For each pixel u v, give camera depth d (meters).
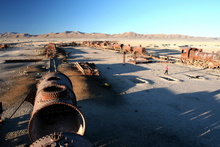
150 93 15.57
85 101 13.26
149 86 17.59
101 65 29.75
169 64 31.83
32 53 45.62
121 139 8.70
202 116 11.41
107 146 8.11
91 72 21.28
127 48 50.69
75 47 73.56
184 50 33.19
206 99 14.32
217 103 13.52
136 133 9.29
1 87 15.99
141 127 9.91
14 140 8.31
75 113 8.38
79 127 7.06
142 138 8.86
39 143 4.10
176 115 11.50
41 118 7.93
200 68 27.94
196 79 20.62
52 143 3.96
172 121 10.70
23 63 30.23
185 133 9.43
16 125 9.64
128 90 16.28
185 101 13.87
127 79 20.34
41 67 26.88
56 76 9.78
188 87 17.48
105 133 9.18
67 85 8.57
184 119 10.98
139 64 31.20
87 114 11.22
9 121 10.02
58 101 6.35
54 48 47.75
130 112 11.80
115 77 21.28
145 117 11.12
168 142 8.59
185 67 28.80
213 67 27.17
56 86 7.46
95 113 11.42
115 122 10.38
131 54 47.28
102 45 68.19
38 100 6.96
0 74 21.52
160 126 10.08
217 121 10.78
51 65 28.20
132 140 8.66
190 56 31.88
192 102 13.69
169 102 13.64
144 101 13.74
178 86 17.78
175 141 8.69
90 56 42.19
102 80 19.64
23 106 12.03
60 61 33.25
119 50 57.22
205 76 22.41
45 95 6.61
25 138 8.49
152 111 12.02
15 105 12.14
